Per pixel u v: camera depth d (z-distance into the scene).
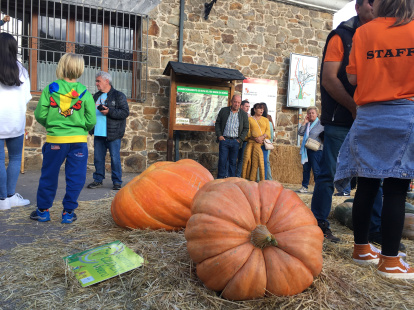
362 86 2.03
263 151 6.64
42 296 1.73
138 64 7.61
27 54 6.79
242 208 1.75
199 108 7.31
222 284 1.68
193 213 1.89
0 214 3.31
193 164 3.10
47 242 2.54
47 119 2.96
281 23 8.81
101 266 2.03
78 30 7.14
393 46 1.89
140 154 7.60
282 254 1.67
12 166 3.63
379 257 2.08
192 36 7.97
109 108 4.95
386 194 2.02
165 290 1.77
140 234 2.64
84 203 3.92
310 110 6.17
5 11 6.65
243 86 8.49
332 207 4.06
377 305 1.71
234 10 8.34
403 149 1.84
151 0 7.41
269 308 1.63
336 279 1.91
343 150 2.21
